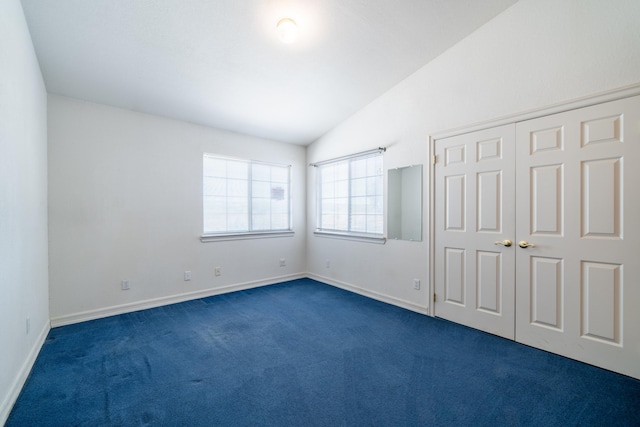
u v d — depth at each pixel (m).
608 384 1.85
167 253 3.43
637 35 1.87
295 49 2.56
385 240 3.51
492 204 2.57
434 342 2.46
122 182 3.14
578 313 2.13
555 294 2.24
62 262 2.80
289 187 4.63
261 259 4.29
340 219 4.20
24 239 1.94
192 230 3.62
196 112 3.40
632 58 1.89
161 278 3.39
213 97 3.15
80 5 1.94
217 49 2.46
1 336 1.52
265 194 4.36
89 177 2.95
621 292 1.96
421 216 3.12
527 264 2.38
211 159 3.85
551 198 2.24
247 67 2.73
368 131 3.67
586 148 2.08
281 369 2.05
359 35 2.48
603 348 2.03
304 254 4.79
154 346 2.39
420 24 2.46
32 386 1.84
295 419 1.56
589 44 2.05
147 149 3.30
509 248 2.48
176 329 2.73
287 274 4.58
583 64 2.07
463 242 2.78
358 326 2.80
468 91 2.70
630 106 1.90
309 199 4.73
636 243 1.90
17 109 1.79
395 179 3.38
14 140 1.73
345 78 3.09
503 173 2.50
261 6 2.09
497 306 2.56
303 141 4.57
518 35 2.38
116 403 1.69
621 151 1.94
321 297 3.72
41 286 2.43
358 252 3.88
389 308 3.30
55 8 1.94
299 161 4.70
